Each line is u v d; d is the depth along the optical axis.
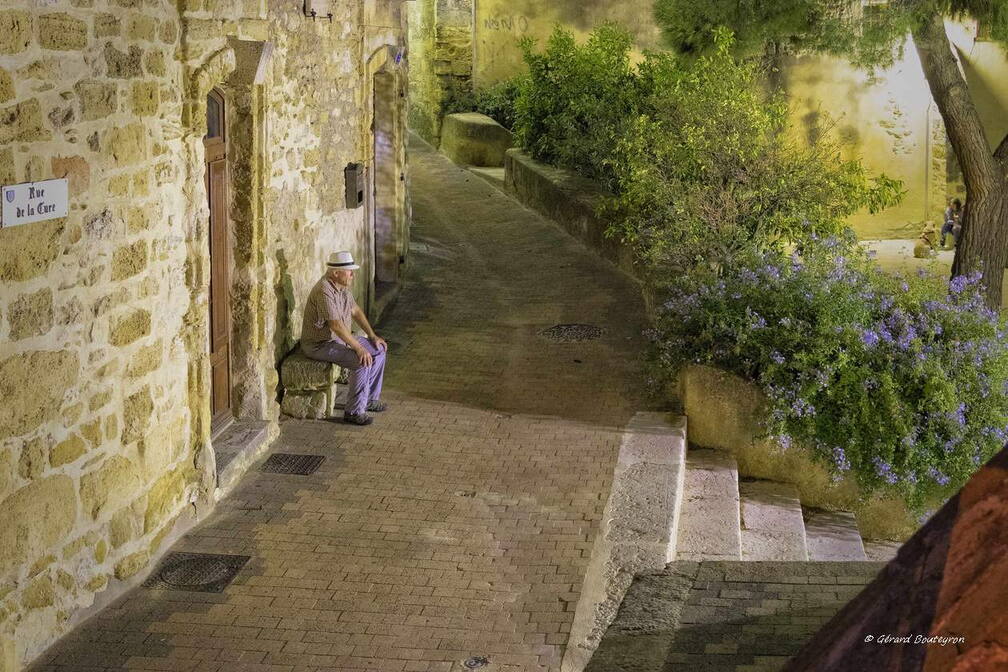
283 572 6.14
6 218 4.74
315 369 8.59
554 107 18.30
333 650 5.31
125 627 5.50
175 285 6.47
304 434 8.36
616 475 7.49
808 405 8.30
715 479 8.04
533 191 17.95
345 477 7.55
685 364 8.80
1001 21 11.94
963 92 12.88
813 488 8.50
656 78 15.86
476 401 9.23
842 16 12.21
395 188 12.99
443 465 7.80
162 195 6.24
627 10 22.39
